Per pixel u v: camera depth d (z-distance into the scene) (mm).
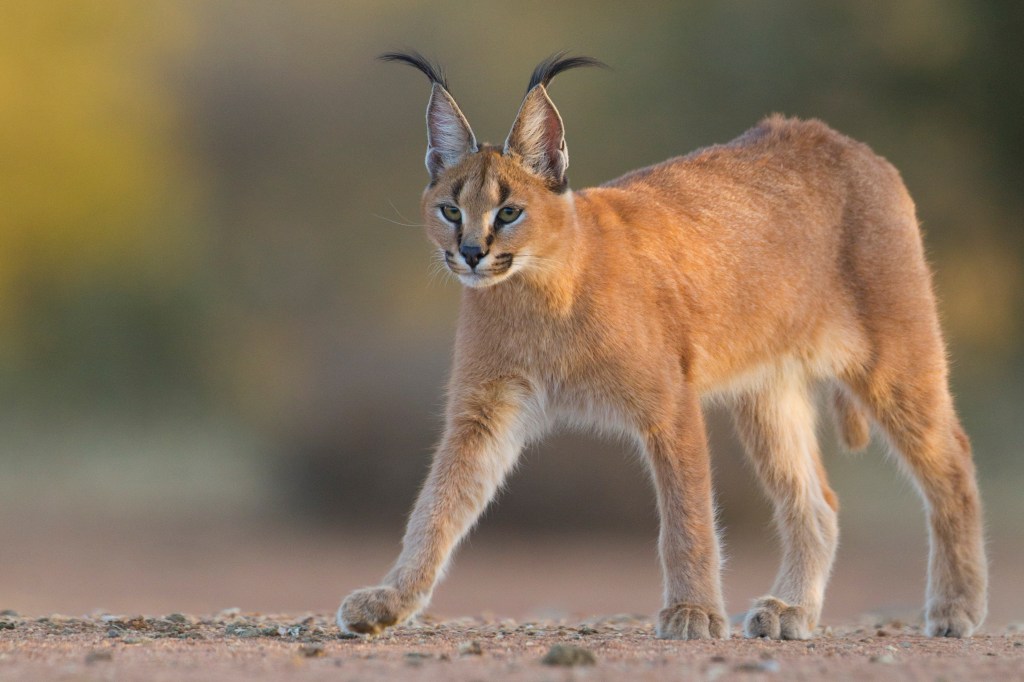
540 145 8477
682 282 8750
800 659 6930
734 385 9406
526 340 8500
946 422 9648
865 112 28422
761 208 9219
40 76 31734
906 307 9523
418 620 9641
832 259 9469
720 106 29438
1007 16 28156
